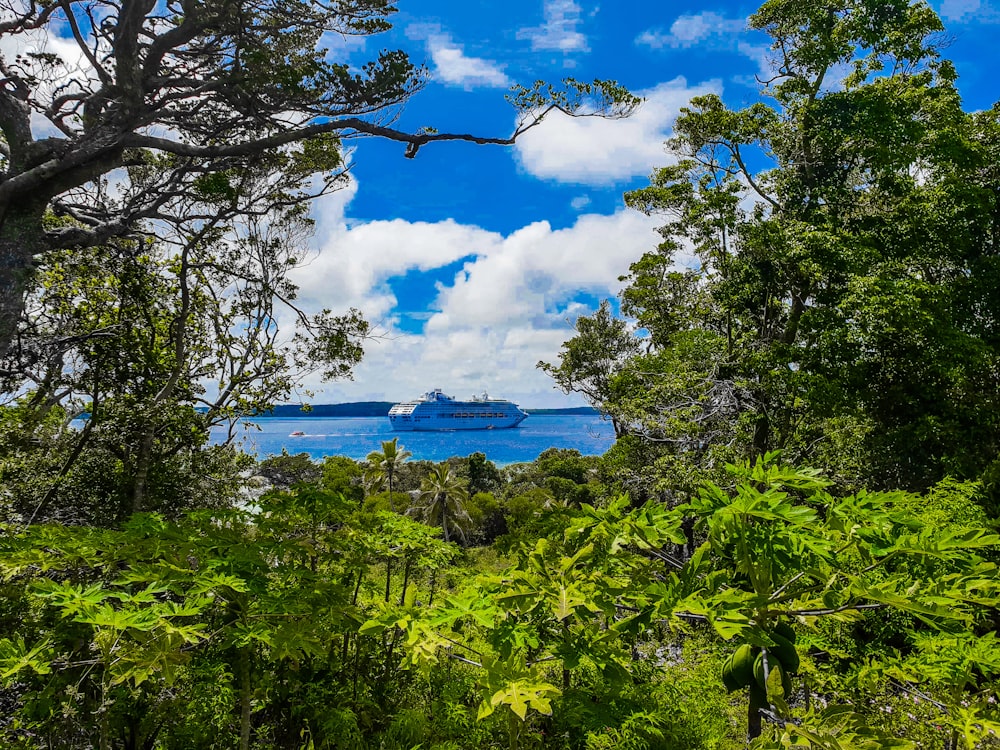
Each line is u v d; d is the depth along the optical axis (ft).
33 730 11.07
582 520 8.76
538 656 8.70
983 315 58.03
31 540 10.14
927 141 55.21
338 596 10.73
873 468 49.80
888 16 55.01
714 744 12.48
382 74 27.50
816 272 49.60
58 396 35.73
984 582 5.80
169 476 37.40
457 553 14.88
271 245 50.14
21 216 23.03
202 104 29.96
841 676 10.82
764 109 59.36
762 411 53.36
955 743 9.43
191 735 11.92
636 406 63.26
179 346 42.27
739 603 6.54
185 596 8.64
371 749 12.89
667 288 78.59
